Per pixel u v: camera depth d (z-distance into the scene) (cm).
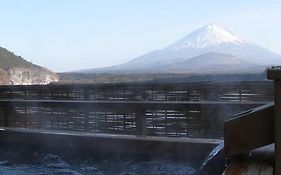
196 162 458
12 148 588
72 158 536
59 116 609
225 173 172
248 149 179
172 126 520
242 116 181
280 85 165
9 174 492
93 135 530
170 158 474
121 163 500
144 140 491
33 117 630
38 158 550
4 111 648
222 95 625
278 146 166
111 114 558
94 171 485
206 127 497
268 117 175
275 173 166
